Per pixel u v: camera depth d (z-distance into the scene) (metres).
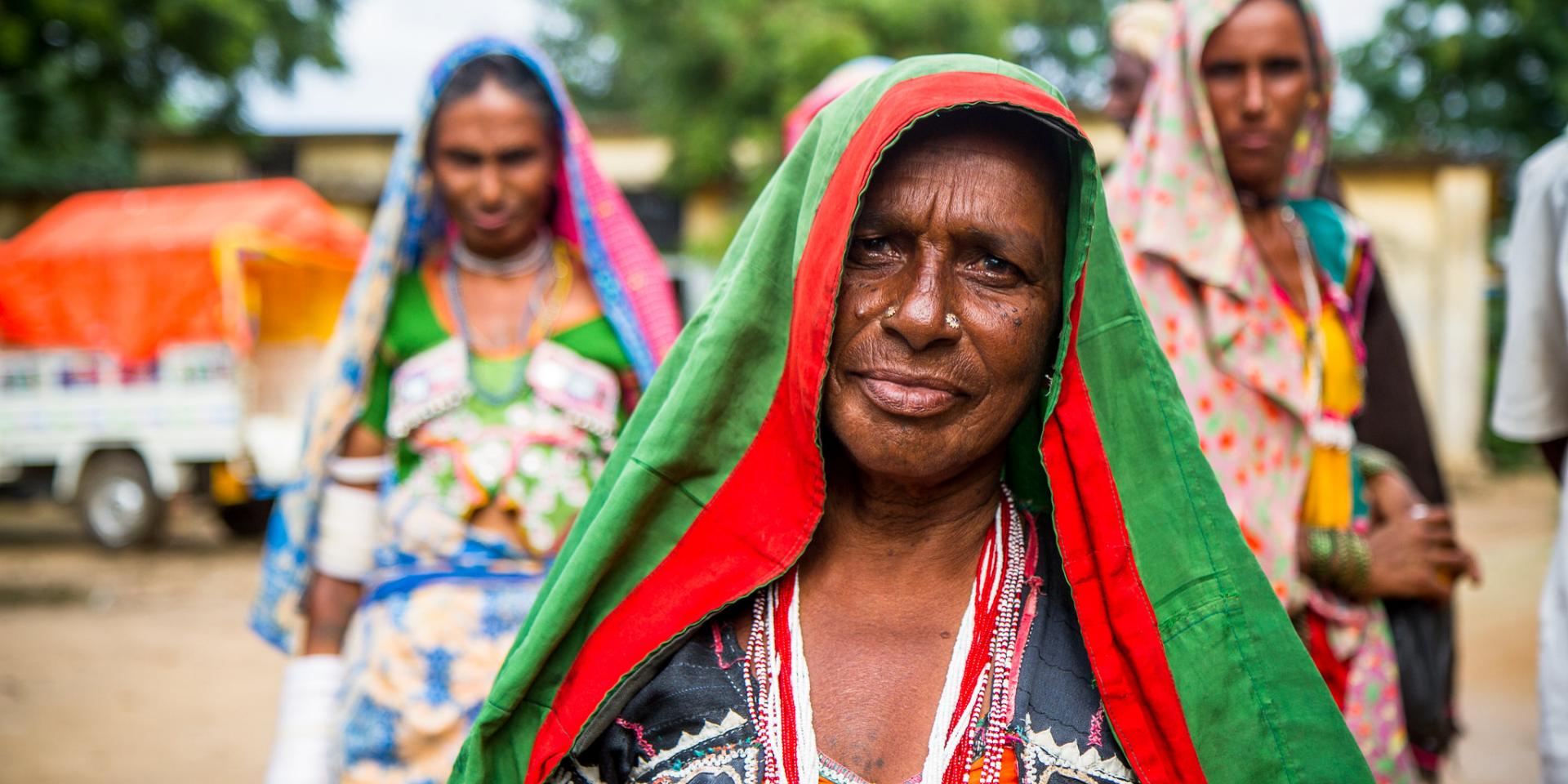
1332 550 2.32
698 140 15.70
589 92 27.58
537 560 2.47
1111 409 1.42
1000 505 1.48
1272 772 1.36
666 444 1.44
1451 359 17.03
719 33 15.19
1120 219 2.48
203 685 6.77
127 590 9.70
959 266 1.34
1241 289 2.35
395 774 2.39
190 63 14.26
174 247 10.84
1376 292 2.70
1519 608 8.16
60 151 15.21
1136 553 1.40
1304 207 2.59
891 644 1.40
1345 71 21.36
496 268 2.60
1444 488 2.75
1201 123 2.41
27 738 5.70
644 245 2.70
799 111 3.44
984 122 1.35
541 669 1.45
